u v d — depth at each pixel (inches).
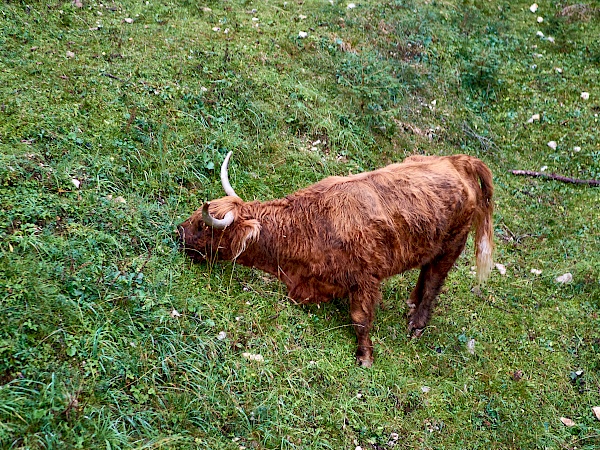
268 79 338.6
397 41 421.4
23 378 169.9
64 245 207.0
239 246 223.6
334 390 214.4
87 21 337.4
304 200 227.1
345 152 324.2
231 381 199.0
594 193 357.4
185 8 382.6
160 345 196.4
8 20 309.6
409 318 257.0
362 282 224.2
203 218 211.9
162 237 233.8
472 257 299.9
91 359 181.8
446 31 452.1
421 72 406.6
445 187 231.5
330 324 238.7
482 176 246.2
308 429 197.9
